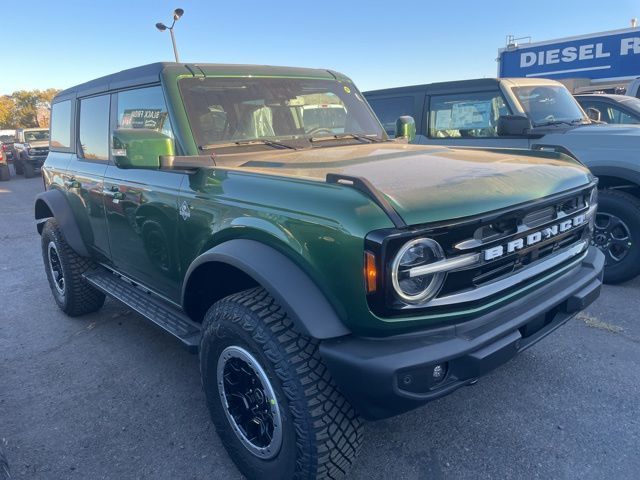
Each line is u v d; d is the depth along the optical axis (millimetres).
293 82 3824
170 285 3375
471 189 2357
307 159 3037
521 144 5758
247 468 2688
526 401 3299
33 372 4059
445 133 6441
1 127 74000
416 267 2082
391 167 2729
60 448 3113
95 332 4742
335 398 2295
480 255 2254
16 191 16422
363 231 2057
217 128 3309
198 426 3270
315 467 2311
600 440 2920
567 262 2828
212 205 2754
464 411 3227
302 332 2186
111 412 3461
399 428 3094
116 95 3887
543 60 20312
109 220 3908
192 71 3418
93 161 4238
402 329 2158
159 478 2838
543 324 2660
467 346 2176
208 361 2738
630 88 10461
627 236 5078
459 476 2709
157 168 2902
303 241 2252
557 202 2605
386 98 7035
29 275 6668
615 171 5078
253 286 2887
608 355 3828
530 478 2670
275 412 2383
